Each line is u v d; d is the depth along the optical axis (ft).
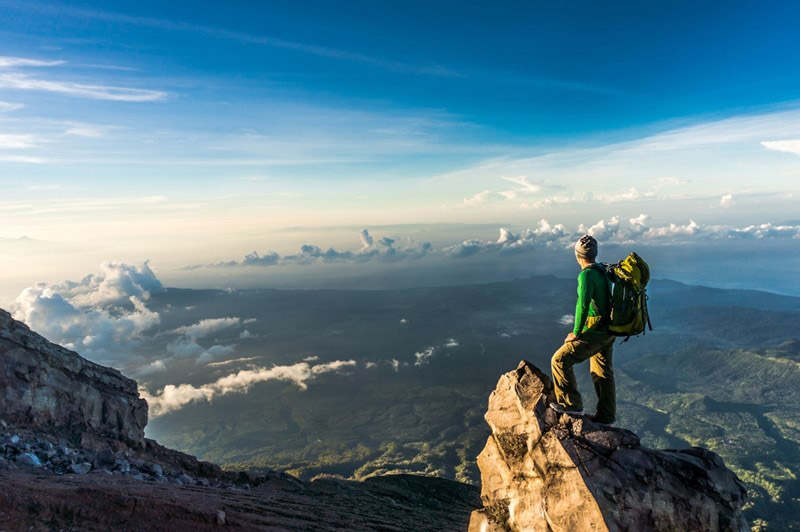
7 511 33.17
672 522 22.65
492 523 30.45
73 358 94.68
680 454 25.04
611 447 24.99
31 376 83.30
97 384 96.68
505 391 30.73
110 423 92.73
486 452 32.01
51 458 59.57
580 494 24.20
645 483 23.50
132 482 55.11
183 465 89.97
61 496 38.06
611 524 22.99
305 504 80.94
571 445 25.58
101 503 39.52
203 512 45.47
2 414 76.95
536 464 27.17
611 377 25.94
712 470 23.90
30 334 90.17
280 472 108.17
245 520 50.75
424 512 118.83
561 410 26.73
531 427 27.78
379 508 104.17
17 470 52.70
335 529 62.18
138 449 88.99
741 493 23.49
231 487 82.94
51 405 83.87
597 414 26.73
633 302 23.57
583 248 24.71
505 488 30.12
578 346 24.76
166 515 42.68
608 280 23.97
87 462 61.41
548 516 25.38
